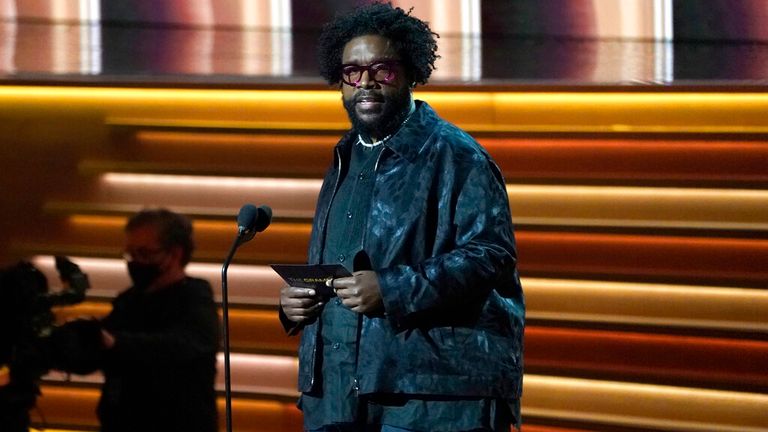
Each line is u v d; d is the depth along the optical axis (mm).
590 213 20781
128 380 16906
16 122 22984
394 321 10469
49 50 21672
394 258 10812
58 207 22672
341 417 10891
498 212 10820
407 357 10633
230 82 22000
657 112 21266
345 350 10945
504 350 10797
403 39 11250
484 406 10703
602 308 20062
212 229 21984
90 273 22109
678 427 18797
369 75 11133
